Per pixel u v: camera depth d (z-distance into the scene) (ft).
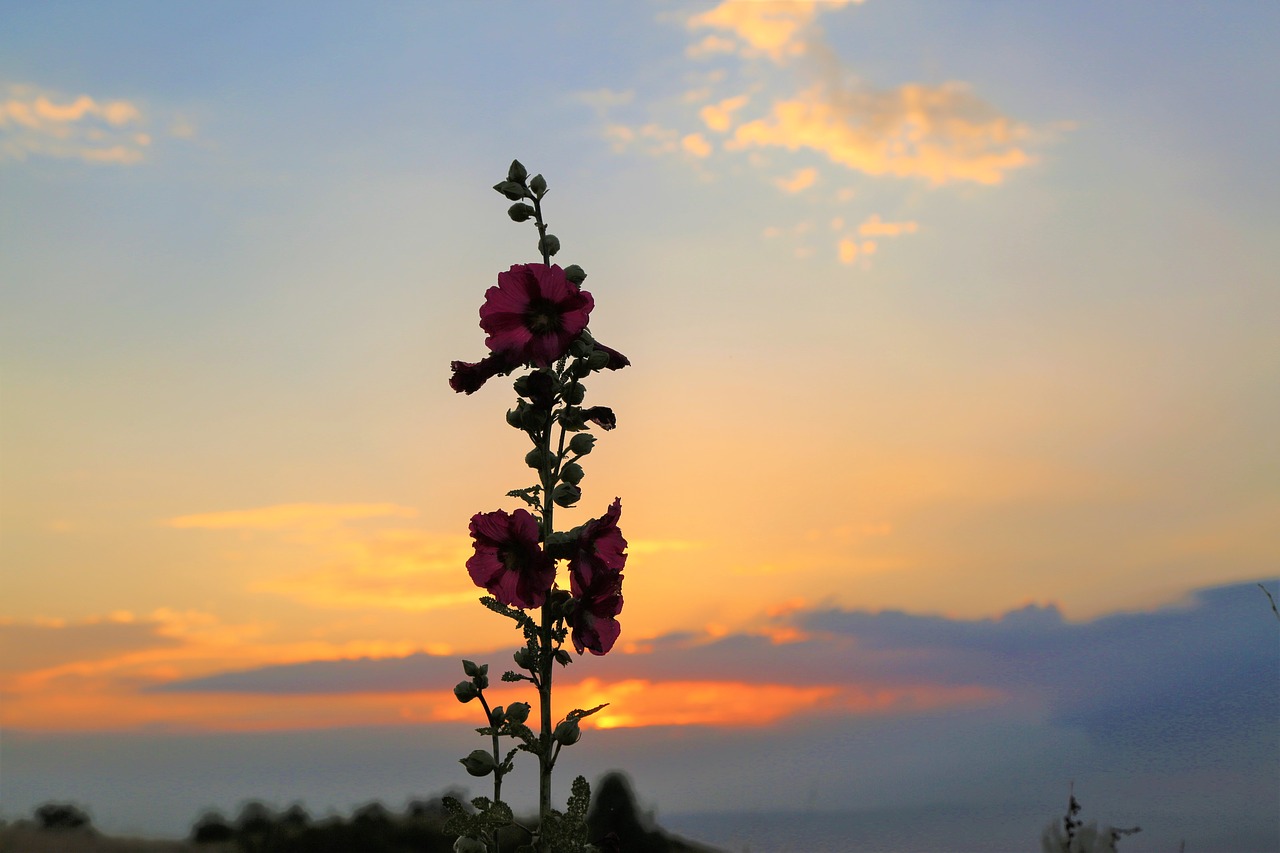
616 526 15.15
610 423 15.78
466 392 15.76
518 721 14.62
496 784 14.84
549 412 15.78
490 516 14.94
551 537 14.87
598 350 15.92
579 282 16.28
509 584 14.94
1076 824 20.44
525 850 14.37
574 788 14.39
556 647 15.01
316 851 45.83
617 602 14.87
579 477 15.37
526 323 15.66
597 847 14.69
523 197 16.57
